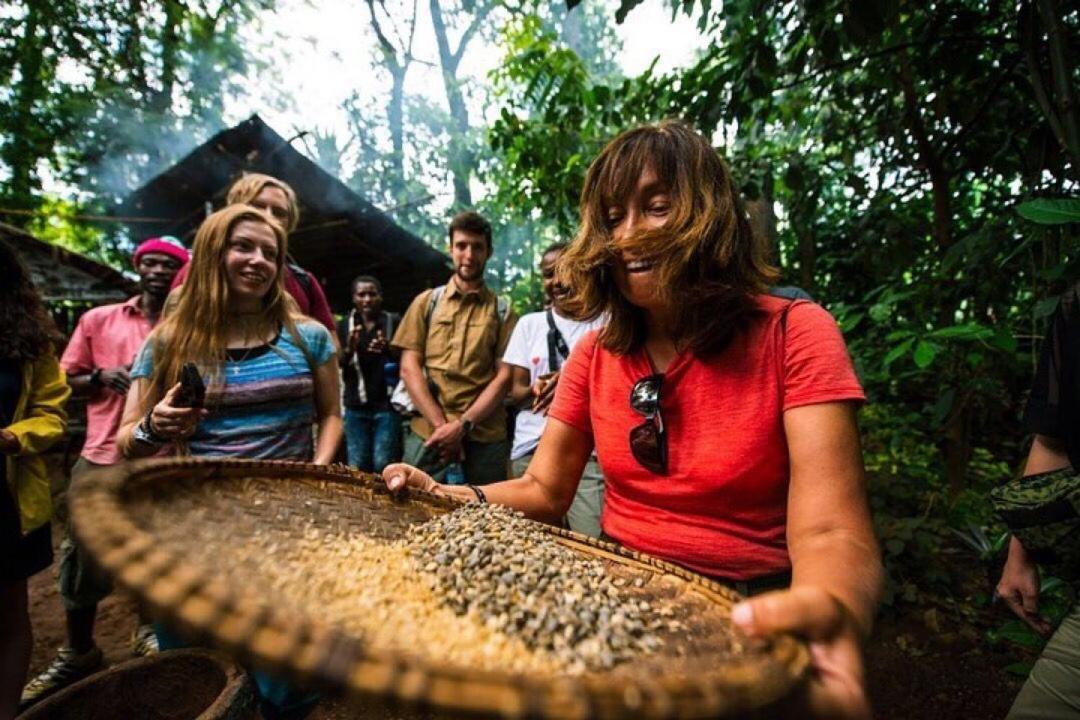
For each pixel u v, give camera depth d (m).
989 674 2.71
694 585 1.06
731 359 1.21
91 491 0.76
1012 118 3.05
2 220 10.48
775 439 1.17
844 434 1.08
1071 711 1.41
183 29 12.86
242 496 1.16
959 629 3.06
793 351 1.15
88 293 7.00
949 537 3.87
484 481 3.64
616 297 1.38
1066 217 1.71
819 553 0.96
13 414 2.10
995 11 2.73
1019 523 1.55
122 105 12.30
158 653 1.75
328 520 1.22
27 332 2.11
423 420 3.68
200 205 8.61
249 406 2.04
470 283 3.59
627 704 0.51
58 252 6.79
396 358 4.56
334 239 8.91
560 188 4.23
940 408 3.26
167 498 1.00
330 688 0.53
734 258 1.23
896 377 3.73
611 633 0.89
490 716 0.51
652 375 1.30
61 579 2.72
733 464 1.19
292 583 0.89
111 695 1.68
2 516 2.01
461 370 3.55
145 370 2.06
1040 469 1.63
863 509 1.04
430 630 0.89
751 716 0.54
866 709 0.64
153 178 8.02
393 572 1.06
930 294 3.16
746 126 3.57
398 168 15.99
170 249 3.05
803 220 3.95
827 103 3.94
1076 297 1.55
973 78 3.19
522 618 0.92
